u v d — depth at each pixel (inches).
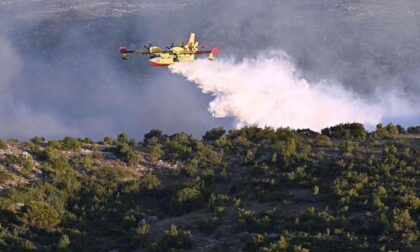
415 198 4584.2
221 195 5108.3
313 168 5452.8
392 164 5324.8
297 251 4020.7
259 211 4773.6
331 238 4190.5
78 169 5610.2
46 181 5349.4
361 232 4288.9
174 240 4392.2
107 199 5201.8
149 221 4837.6
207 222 4606.3
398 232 4207.7
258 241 4234.7
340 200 4744.1
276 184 5246.1
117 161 5831.7
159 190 5408.5
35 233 4643.2
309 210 4591.5
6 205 4830.2
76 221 4864.7
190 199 5103.3
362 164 5388.8
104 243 4603.8
